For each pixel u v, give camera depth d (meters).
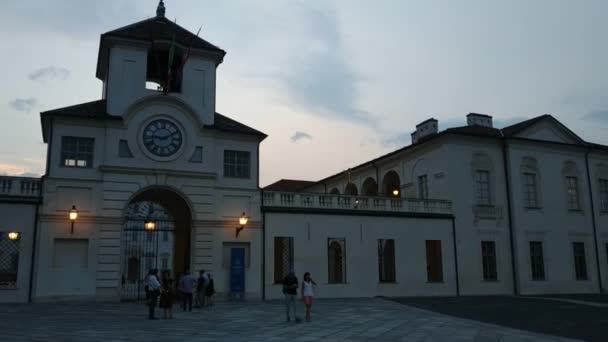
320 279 32.78
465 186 37.88
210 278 27.19
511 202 38.94
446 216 36.84
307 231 32.91
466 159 38.31
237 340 15.91
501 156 39.69
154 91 30.81
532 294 37.81
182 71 31.80
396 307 27.11
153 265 67.19
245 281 30.78
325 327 19.22
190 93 31.77
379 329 18.86
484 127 42.03
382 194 45.75
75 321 19.77
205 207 30.52
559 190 41.31
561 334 19.02
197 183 30.56
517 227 38.69
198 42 32.47
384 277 37.25
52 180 27.67
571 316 24.25
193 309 25.36
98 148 28.91
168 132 30.41
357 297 33.41
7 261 26.59
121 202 28.73
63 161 28.17
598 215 42.75
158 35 31.55
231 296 30.08
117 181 28.84
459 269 36.50
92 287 27.55
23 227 26.84
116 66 30.16
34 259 26.73
